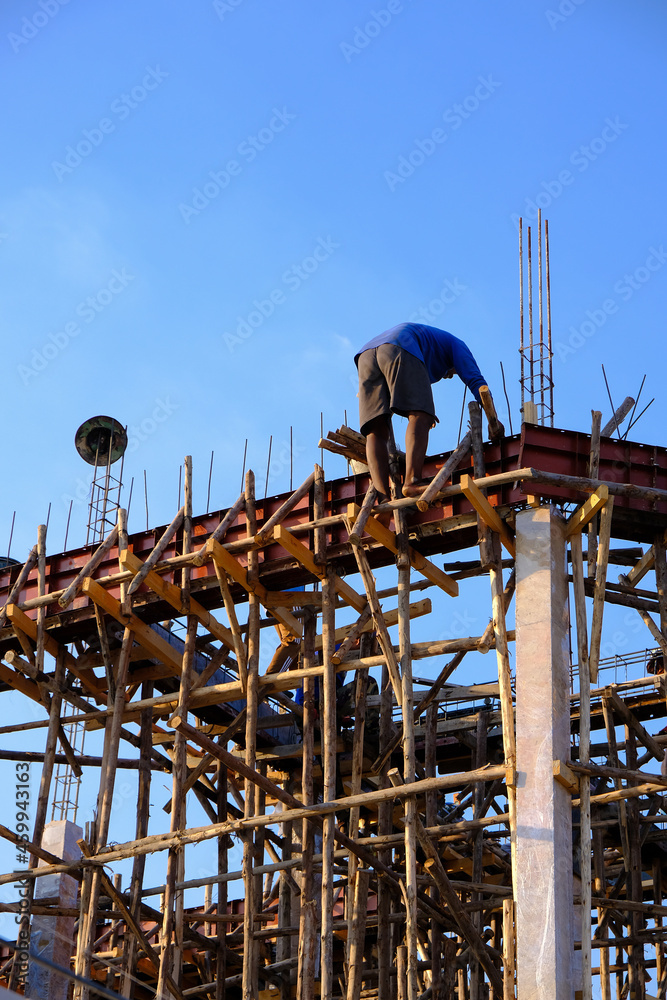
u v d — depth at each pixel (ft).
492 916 143.13
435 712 126.82
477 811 126.00
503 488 105.91
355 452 112.88
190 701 117.60
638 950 116.06
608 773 92.99
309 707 109.91
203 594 120.78
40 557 126.11
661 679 117.08
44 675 123.95
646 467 105.70
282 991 132.46
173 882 105.91
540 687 95.61
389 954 113.09
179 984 112.47
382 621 104.68
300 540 114.01
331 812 99.91
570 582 109.40
